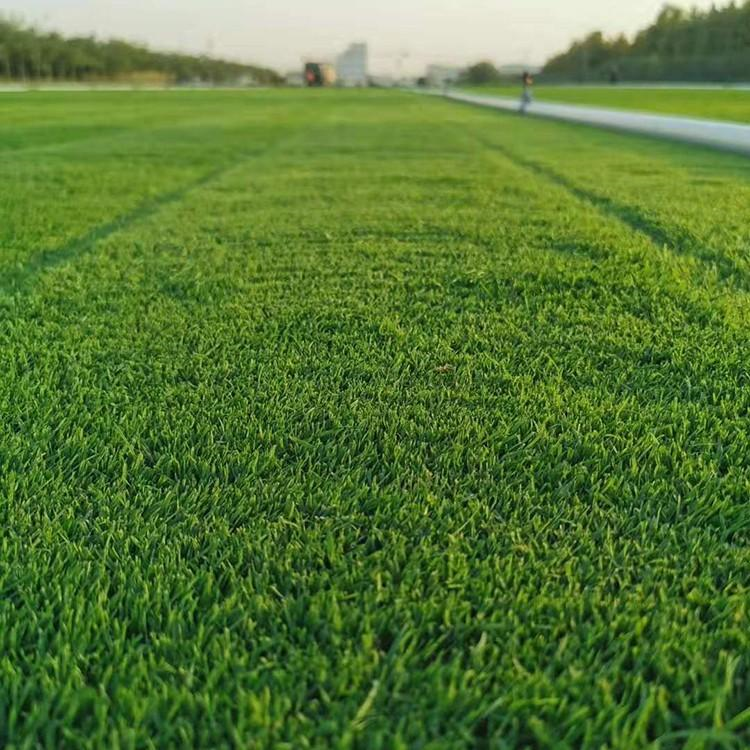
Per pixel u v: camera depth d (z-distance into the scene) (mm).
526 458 1592
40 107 23625
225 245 3914
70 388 1992
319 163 8195
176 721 940
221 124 15734
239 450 1652
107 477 1538
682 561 1250
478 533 1336
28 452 1630
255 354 2258
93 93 41625
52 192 5867
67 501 1437
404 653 1053
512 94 38625
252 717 931
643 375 2066
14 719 938
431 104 30281
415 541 1319
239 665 1022
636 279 3061
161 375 2094
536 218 4617
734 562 1238
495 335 2436
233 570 1224
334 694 983
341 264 3449
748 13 43562
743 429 1728
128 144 10609
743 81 43406
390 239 4039
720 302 2705
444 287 3045
